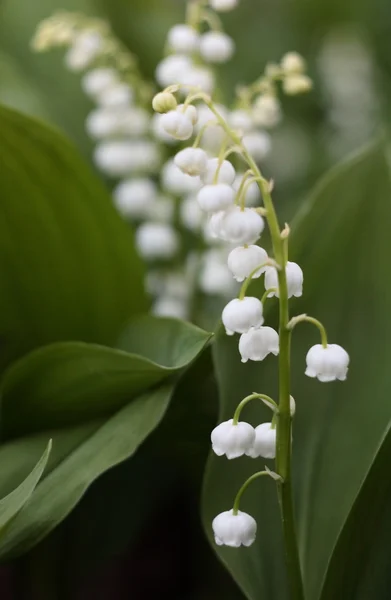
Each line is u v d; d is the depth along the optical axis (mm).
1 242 461
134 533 490
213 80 459
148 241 498
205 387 438
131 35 617
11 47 609
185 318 501
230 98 625
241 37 730
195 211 485
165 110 371
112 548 487
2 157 440
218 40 456
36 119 427
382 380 424
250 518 381
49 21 492
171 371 400
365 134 682
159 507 501
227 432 378
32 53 605
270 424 384
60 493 396
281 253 370
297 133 684
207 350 422
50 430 433
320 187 438
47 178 445
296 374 427
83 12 623
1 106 423
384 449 388
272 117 459
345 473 417
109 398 425
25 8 621
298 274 375
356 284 432
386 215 436
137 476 490
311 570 409
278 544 412
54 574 481
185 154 369
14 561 478
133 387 418
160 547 510
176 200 506
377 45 722
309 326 429
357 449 419
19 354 484
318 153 668
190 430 452
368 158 439
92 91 494
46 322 478
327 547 410
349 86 719
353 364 427
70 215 455
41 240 461
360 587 408
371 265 433
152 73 600
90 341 481
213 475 417
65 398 428
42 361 421
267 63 704
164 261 515
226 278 488
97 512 487
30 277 469
